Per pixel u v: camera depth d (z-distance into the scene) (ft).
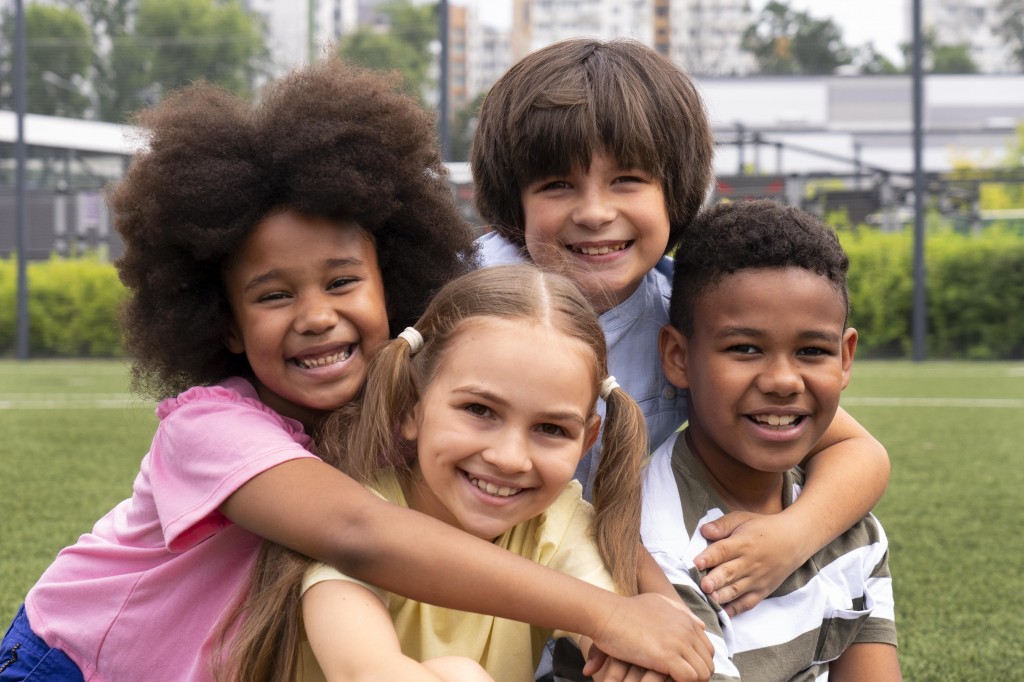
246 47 57.31
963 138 77.20
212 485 4.77
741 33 74.08
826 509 5.59
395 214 5.55
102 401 25.50
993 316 40.65
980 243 41.01
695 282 5.49
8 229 50.60
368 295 5.23
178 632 5.00
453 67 209.46
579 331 4.90
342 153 5.17
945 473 16.16
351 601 4.46
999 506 13.73
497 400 4.66
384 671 4.25
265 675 4.62
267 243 5.07
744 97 72.23
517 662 4.91
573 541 5.07
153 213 5.14
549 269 5.63
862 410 23.81
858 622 5.65
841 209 46.55
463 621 4.88
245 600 4.79
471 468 4.73
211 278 5.34
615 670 4.54
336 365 5.16
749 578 5.23
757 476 5.62
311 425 5.46
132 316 5.59
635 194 5.91
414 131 5.59
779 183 46.01
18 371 35.40
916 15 37.27
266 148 5.13
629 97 5.80
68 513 12.73
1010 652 8.20
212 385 5.54
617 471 5.12
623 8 143.02
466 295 4.96
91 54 58.80
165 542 4.99
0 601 9.02
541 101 5.88
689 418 5.85
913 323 39.47
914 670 7.82
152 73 56.90
